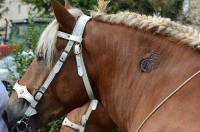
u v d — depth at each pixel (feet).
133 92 12.68
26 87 13.50
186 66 12.05
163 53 12.45
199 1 34.83
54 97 13.39
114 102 13.07
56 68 13.15
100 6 14.37
